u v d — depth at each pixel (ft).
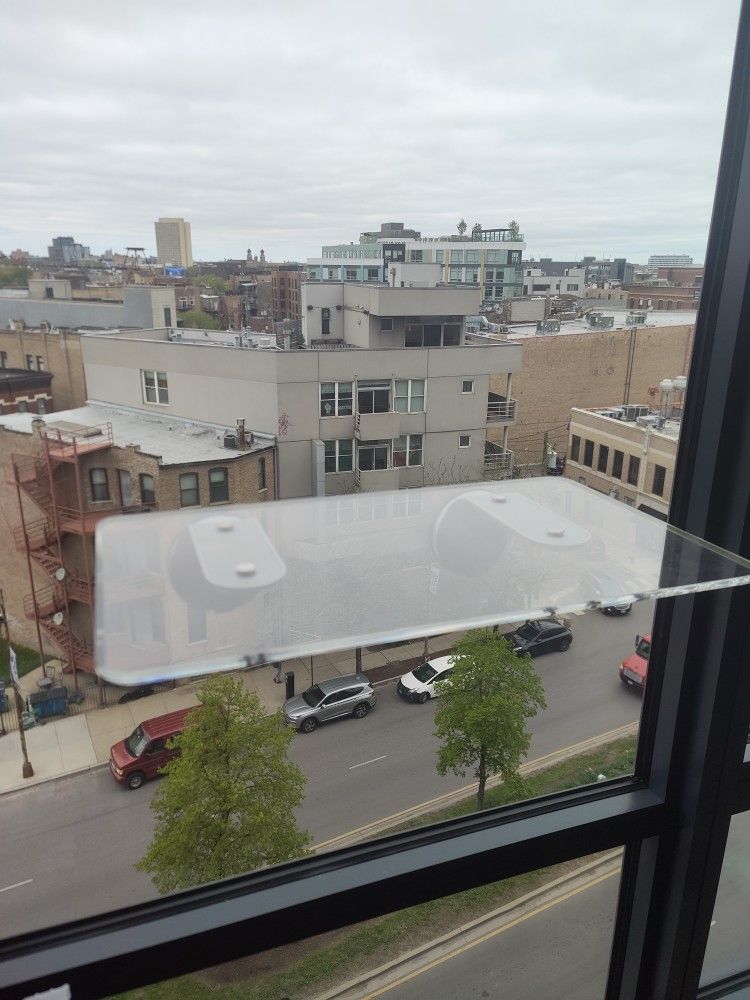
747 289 4.68
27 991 3.52
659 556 3.50
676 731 5.28
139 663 2.08
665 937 5.72
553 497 4.07
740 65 4.66
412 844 4.63
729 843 6.18
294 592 2.54
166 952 3.77
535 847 4.83
